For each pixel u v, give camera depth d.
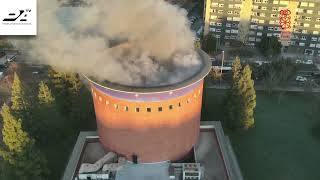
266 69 77.94
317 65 87.31
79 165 47.47
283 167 55.44
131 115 43.19
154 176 44.69
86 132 53.19
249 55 91.94
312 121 66.31
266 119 67.19
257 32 94.62
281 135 62.75
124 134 45.03
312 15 88.19
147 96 41.31
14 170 47.16
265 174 53.97
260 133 63.19
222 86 78.19
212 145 51.12
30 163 46.62
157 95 41.41
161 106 42.53
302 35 91.56
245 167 55.28
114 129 45.44
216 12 94.25
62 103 65.25
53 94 65.12
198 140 52.00
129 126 44.16
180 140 46.44
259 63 85.00
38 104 60.62
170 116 43.66
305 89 76.12
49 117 59.22
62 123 62.78
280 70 77.06
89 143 51.66
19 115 55.88
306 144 60.44
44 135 59.00
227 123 62.91
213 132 53.88
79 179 44.59
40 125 58.00
